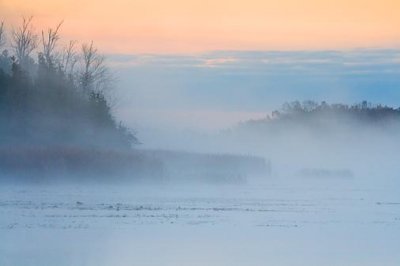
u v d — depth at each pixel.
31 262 70.31
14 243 79.94
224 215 105.19
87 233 86.88
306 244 81.38
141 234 86.69
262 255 74.69
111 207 111.06
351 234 88.62
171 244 80.31
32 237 83.44
